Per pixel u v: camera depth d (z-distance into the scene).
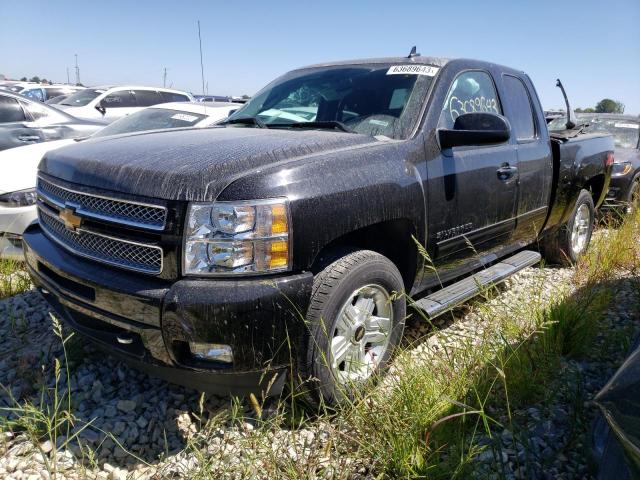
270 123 3.66
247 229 2.30
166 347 2.33
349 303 2.69
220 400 2.86
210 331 2.24
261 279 2.33
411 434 2.31
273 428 2.51
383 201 2.77
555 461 2.38
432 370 2.73
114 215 2.49
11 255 4.63
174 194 2.32
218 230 2.29
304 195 2.42
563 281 4.74
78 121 8.65
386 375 2.91
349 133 3.17
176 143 2.84
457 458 2.25
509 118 4.12
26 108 8.12
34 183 4.73
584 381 2.99
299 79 4.07
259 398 2.69
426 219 3.09
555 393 2.69
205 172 2.38
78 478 2.27
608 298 4.02
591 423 2.52
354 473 2.30
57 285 2.74
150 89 13.52
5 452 2.40
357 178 2.68
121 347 2.51
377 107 3.43
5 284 4.22
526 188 4.15
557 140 4.70
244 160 2.49
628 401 1.63
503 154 3.83
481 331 3.50
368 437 2.35
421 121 3.23
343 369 2.77
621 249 5.29
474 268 3.84
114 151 2.79
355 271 2.61
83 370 3.09
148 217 2.38
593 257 5.07
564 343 3.32
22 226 4.60
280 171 2.43
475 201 3.51
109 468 2.35
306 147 2.73
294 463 2.23
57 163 2.98
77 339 3.24
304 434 2.56
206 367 2.33
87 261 2.62
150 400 2.83
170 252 2.31
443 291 3.48
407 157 3.02
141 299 2.32
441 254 3.31
